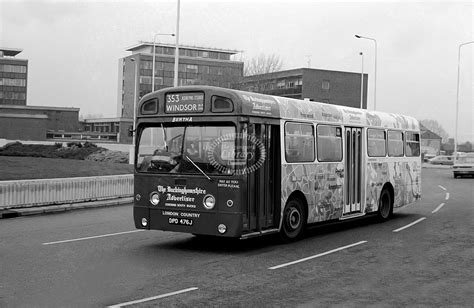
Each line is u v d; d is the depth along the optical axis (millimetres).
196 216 10461
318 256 10367
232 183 10172
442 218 16734
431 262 9836
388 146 16203
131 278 8344
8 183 16656
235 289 7742
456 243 11969
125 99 115438
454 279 8523
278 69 58969
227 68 61719
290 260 9938
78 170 27812
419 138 18531
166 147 10938
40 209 17062
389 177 16141
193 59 113750
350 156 14180
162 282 8109
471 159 43094
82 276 8422
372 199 15148
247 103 10422
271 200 11281
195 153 10594
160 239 12195
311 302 7109
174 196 10719
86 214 16922
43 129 78812
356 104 83875
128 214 16922
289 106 11789
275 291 7656
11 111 99750
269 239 12414
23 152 44062
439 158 73188
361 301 7191
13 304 6828
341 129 13758
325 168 13000
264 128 11008
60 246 11125
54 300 7031
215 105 10445
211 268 9164
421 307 6949
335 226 14914
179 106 10836
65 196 18453
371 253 10727
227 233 10172
